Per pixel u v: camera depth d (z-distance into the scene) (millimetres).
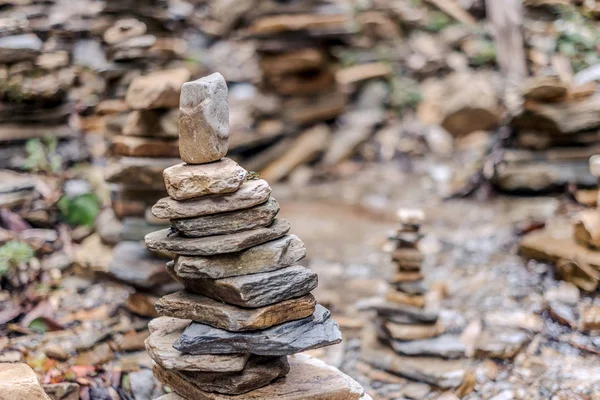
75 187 1685
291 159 2662
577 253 1568
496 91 2648
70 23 2066
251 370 1194
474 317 1515
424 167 2576
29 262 1530
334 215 2205
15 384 1214
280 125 2748
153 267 1443
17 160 1684
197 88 1184
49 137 1723
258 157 2674
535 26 2521
